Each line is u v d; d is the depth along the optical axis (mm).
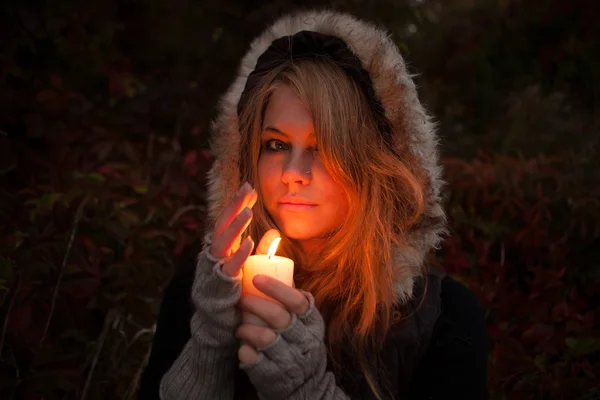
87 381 2010
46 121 2516
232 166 1542
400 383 1393
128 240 2184
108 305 2123
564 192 2695
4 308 1933
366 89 1390
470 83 4250
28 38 2654
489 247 2680
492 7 4270
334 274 1442
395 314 1407
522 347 2459
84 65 2887
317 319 1220
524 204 2662
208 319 1192
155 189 2303
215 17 3408
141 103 2881
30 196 2281
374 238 1395
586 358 2520
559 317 2543
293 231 1350
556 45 4262
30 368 1969
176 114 3023
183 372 1258
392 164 1396
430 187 1448
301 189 1322
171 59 3350
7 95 2514
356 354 1386
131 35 3279
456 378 1374
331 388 1221
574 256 2691
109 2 3072
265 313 1163
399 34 3730
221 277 1140
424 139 1431
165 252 2281
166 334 1512
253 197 1182
